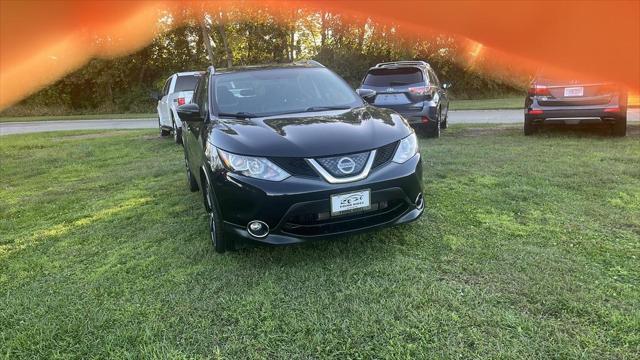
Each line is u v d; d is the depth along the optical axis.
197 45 31.30
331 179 3.53
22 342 2.99
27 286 3.79
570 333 2.74
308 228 3.64
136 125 20.09
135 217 5.42
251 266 3.83
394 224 3.84
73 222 5.42
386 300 3.19
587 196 5.11
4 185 7.95
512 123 12.41
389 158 3.80
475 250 3.85
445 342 2.73
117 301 3.43
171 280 3.69
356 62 28.84
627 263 3.51
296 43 29.91
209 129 4.24
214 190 3.82
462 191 5.51
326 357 2.69
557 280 3.30
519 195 5.22
